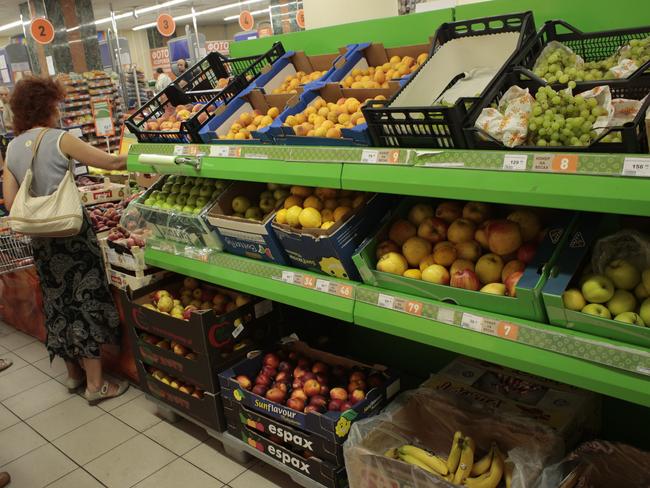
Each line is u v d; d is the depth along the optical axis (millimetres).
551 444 1729
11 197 2951
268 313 2738
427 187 1592
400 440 1991
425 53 2322
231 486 2412
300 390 2279
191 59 13062
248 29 14195
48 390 3488
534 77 1562
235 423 2463
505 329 1537
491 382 2107
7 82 11070
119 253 3057
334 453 2029
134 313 2857
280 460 2273
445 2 2361
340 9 3750
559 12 1965
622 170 1237
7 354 4090
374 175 1721
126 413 3111
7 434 3041
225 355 2564
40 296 3924
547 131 1401
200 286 3057
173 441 2795
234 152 2213
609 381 1350
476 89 1765
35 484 2592
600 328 1378
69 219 2805
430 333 1700
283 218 2158
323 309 2010
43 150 2822
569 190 1313
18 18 15281
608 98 1377
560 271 1481
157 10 16688
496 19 1854
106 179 4355
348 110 2074
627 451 1664
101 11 15414
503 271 1660
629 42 1607
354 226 1964
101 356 3529
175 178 2900
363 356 3062
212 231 2467
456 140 1548
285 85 2590
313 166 1909
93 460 2719
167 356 2723
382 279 1859
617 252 1441
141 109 2852
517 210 1732
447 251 1768
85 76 7793
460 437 1787
